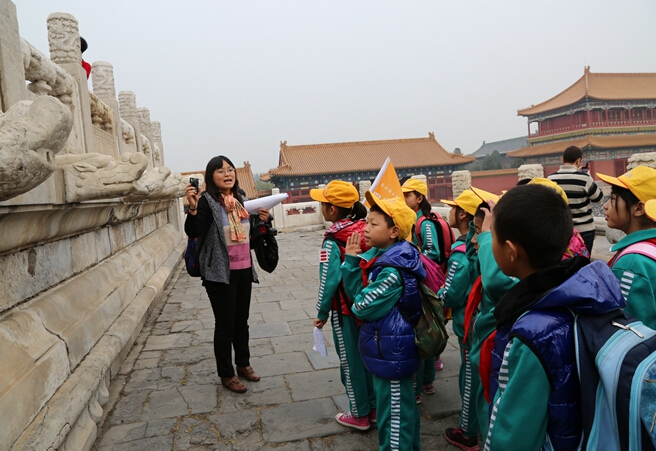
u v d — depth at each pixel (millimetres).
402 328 2410
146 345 4945
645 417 1094
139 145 8852
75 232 3727
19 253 2797
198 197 3605
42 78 3781
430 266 2869
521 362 1289
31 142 1792
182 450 2957
